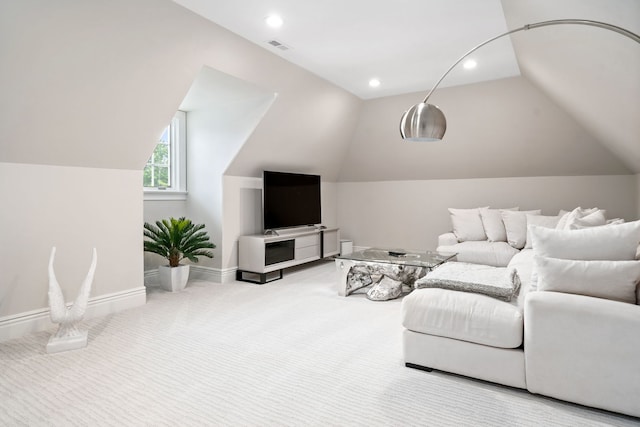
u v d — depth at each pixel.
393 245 6.68
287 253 5.19
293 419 1.85
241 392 2.11
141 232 3.83
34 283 3.06
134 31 2.84
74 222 3.30
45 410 1.92
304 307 3.73
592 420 1.84
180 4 2.86
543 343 1.99
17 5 2.28
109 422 1.82
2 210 2.88
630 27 1.86
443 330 2.27
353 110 5.67
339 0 2.81
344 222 7.07
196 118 5.01
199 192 4.96
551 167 5.34
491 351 2.14
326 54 3.88
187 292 4.29
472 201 6.00
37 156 3.02
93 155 3.35
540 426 1.80
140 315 3.46
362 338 2.92
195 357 2.56
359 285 4.27
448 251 4.93
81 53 2.71
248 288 4.48
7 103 2.62
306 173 6.18
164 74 3.28
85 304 2.78
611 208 5.11
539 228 2.29
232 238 4.90
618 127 3.50
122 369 2.38
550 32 2.67
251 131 4.56
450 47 3.72
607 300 1.92
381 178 6.70
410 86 4.98
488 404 1.99
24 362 2.48
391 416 1.88
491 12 3.01
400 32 3.37
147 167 4.82
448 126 5.40
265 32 3.35
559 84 3.66
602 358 1.86
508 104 4.87
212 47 3.39
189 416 1.87
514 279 2.50
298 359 2.54
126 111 3.28
